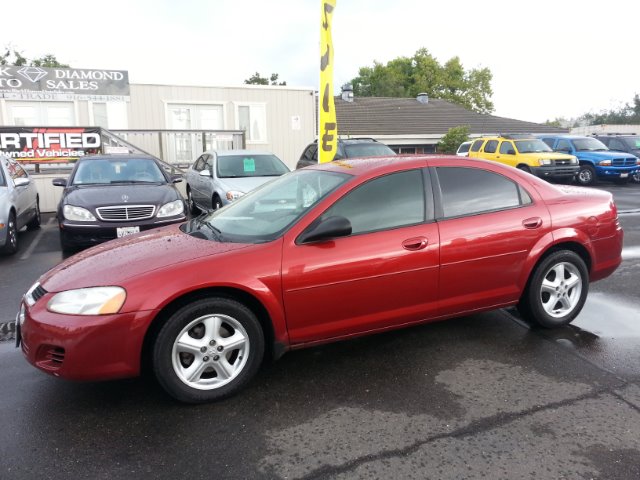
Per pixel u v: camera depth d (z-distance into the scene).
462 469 2.52
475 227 3.80
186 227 4.07
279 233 3.37
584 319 4.57
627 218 10.38
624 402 3.13
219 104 17.00
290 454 2.66
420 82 46.47
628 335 4.20
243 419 3.00
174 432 2.87
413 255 3.57
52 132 12.44
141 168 8.47
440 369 3.61
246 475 2.50
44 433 2.87
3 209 7.12
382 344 4.05
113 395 3.29
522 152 16.72
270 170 10.13
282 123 17.78
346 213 3.49
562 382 3.40
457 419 2.96
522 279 4.02
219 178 9.64
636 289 5.45
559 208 4.17
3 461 2.61
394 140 26.78
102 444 2.76
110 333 2.92
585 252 4.31
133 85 16.09
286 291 3.24
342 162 4.21
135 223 6.90
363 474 2.49
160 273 3.03
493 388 3.33
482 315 4.68
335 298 3.39
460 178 3.92
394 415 3.02
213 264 3.12
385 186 3.65
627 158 17.59
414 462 2.58
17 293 5.62
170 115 16.59
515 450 2.66
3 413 3.08
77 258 3.56
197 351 3.11
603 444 2.71
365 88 50.50
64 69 15.38
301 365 3.70
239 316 3.17
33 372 3.63
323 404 3.16
